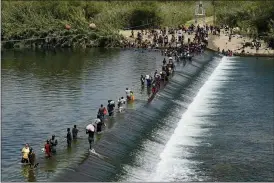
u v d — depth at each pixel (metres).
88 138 59.00
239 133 72.94
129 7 199.00
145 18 194.25
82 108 78.12
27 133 65.19
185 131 73.06
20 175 49.75
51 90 92.06
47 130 66.44
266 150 65.81
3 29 172.75
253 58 146.75
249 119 80.81
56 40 174.50
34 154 52.69
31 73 111.56
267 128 75.94
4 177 49.22
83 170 50.88
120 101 72.75
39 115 74.06
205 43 156.62
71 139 60.72
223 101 92.81
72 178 48.78
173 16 198.50
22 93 89.56
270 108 88.06
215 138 70.12
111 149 57.50
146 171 56.19
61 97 86.12
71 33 174.88
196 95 97.19
